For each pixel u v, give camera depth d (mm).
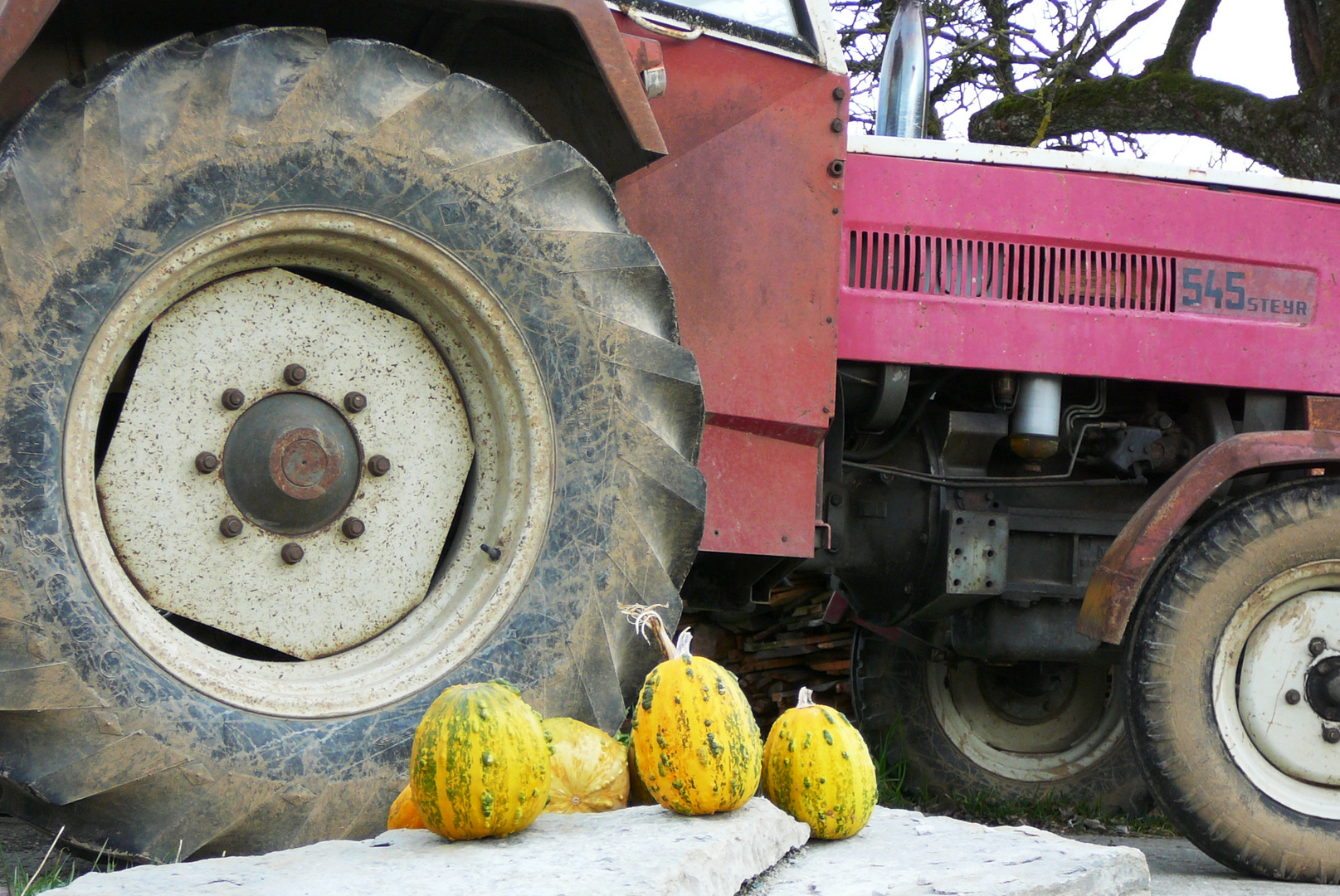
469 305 2412
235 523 2256
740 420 2932
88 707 1987
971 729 4637
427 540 2449
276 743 2152
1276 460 3252
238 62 2195
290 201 2227
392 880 1734
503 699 2008
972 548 3730
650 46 2633
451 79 2373
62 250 2025
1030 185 3633
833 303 3012
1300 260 3811
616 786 2271
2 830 2891
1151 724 3152
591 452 2475
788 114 3000
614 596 2465
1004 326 3562
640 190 2867
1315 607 3273
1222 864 3250
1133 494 4008
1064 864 2125
